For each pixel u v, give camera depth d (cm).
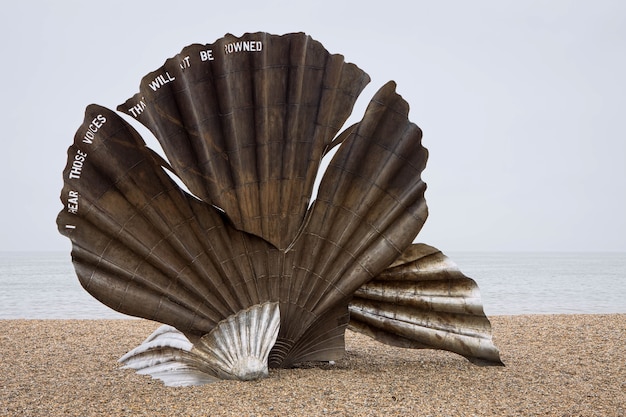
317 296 842
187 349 848
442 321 883
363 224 851
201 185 805
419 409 679
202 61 822
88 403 717
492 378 837
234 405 688
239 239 823
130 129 800
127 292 795
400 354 1069
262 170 817
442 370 893
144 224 800
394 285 896
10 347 1156
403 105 854
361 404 694
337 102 837
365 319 913
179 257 809
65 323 1542
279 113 825
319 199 844
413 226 849
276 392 737
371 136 852
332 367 920
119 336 1324
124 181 794
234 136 816
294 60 830
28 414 675
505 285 4119
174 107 814
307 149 828
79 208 780
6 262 10631
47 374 899
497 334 1289
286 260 830
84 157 785
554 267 8706
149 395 744
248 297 821
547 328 1377
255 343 803
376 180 848
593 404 716
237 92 822
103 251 788
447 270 867
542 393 762
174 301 809
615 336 1257
